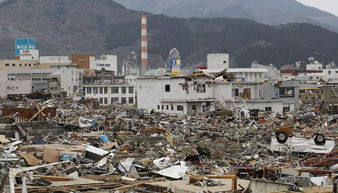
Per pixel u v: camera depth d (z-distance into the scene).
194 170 37.25
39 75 189.75
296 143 50.91
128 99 156.12
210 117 89.00
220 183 29.64
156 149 48.47
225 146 52.84
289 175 34.31
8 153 36.53
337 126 75.31
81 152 40.88
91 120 74.62
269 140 53.78
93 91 152.62
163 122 79.00
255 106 106.38
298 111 107.19
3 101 131.38
